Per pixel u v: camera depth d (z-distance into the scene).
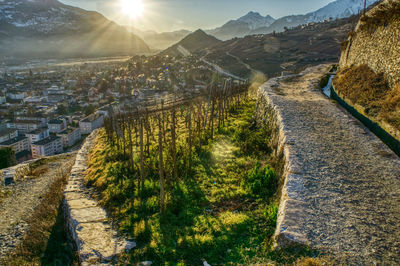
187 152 14.41
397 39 13.43
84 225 9.58
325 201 6.71
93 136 31.50
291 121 12.14
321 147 9.56
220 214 8.66
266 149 13.29
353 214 6.23
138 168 14.27
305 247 5.46
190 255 7.01
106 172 15.23
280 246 5.77
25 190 20.62
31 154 81.38
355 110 13.63
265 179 9.87
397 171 7.95
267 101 16.91
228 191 10.12
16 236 13.48
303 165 8.36
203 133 17.45
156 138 20.83
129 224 9.11
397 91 11.39
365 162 8.54
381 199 6.73
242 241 7.16
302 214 6.29
